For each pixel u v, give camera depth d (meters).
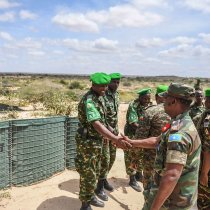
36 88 23.72
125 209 4.89
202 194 3.79
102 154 4.99
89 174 4.39
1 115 11.65
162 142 2.79
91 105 4.16
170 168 2.57
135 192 5.54
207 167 3.67
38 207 4.57
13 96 18.20
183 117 2.71
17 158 5.03
